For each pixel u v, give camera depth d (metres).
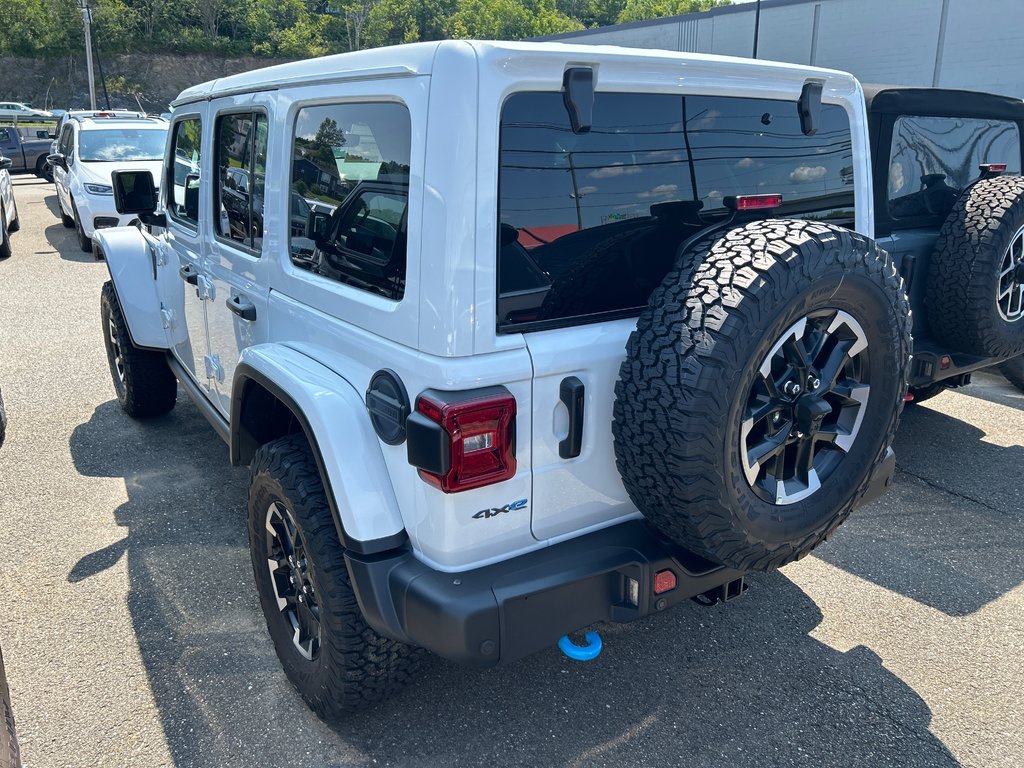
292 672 2.70
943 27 20.20
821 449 2.38
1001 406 5.72
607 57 2.04
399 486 2.19
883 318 2.22
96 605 3.29
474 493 2.04
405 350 2.07
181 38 88.25
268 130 2.74
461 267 1.93
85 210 11.03
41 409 5.54
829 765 2.48
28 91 76.69
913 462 4.75
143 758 2.50
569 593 2.15
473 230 1.93
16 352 6.86
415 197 1.99
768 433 2.19
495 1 116.56
